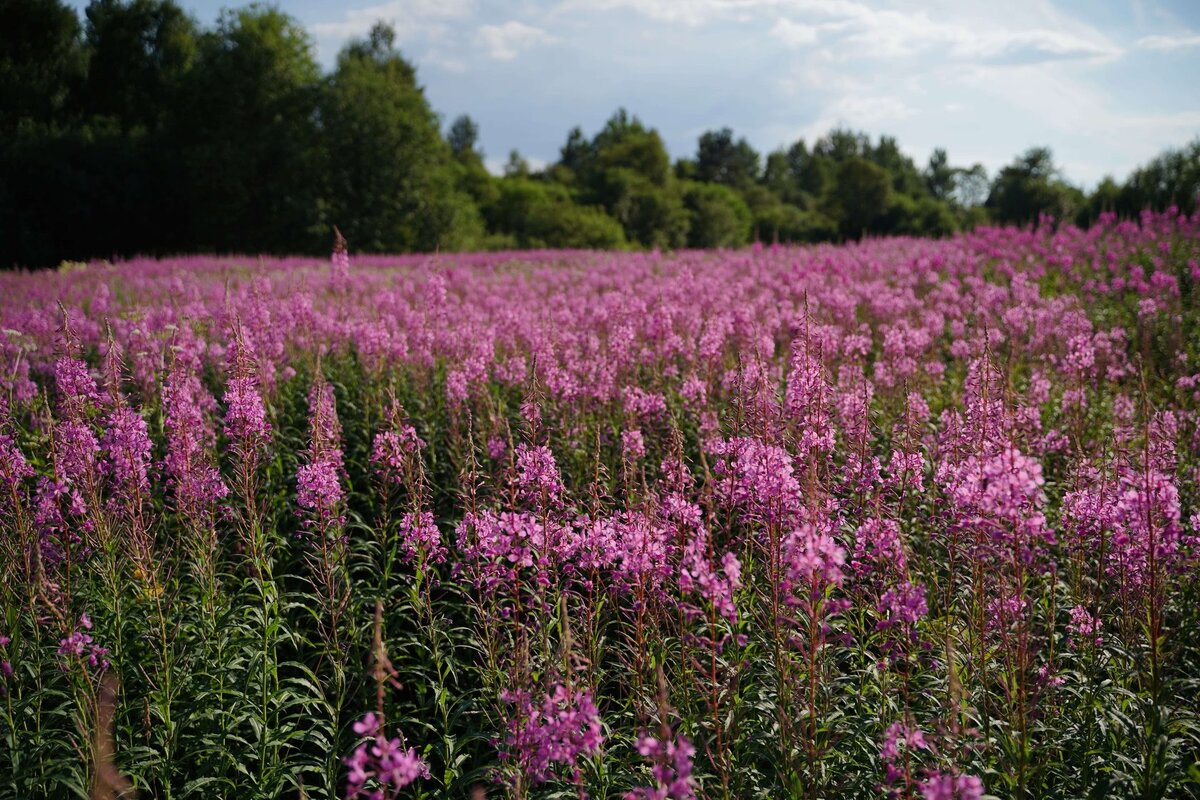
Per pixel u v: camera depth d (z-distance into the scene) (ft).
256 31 171.01
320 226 159.12
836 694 14.55
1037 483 12.14
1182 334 40.42
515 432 24.67
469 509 16.66
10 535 17.15
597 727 11.05
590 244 237.04
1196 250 61.82
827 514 15.14
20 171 160.35
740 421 18.52
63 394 20.56
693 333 35.96
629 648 14.93
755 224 351.46
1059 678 13.93
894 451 18.53
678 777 9.61
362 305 44.21
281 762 15.44
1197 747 13.79
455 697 16.34
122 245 169.17
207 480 19.19
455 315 38.40
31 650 15.87
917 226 314.35
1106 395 31.24
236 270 78.23
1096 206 157.69
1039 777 12.77
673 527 14.79
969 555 14.17
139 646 16.79
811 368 18.49
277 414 27.73
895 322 38.37
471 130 476.13
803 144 559.38
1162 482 13.85
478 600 17.25
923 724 13.28
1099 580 16.07
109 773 11.85
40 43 196.44
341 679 16.06
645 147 342.44
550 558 15.29
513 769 12.39
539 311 42.63
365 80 171.63
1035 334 37.32
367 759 9.60
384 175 166.71
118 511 18.11
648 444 25.22
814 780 12.03
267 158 166.30
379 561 21.65
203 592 17.52
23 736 14.51
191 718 15.29
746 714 14.02
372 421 29.01
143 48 208.74
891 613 13.38
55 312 41.19
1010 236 72.08
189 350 28.66
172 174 168.86
